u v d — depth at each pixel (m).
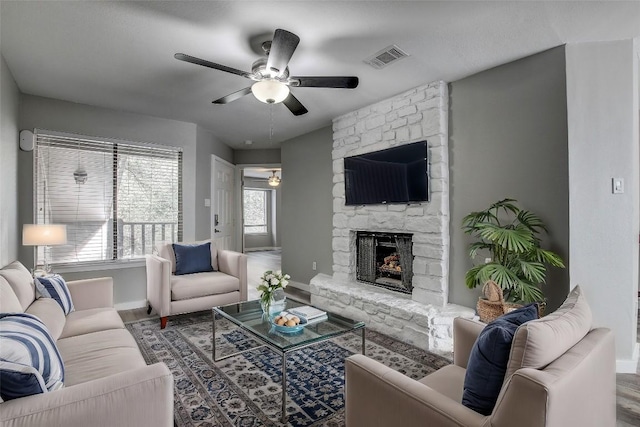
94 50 2.53
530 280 2.42
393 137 3.51
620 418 1.88
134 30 2.26
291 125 4.66
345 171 4.08
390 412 1.19
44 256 3.56
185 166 4.50
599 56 2.42
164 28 2.23
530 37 2.36
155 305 3.47
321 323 2.40
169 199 4.39
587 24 2.20
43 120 3.52
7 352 1.06
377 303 3.37
